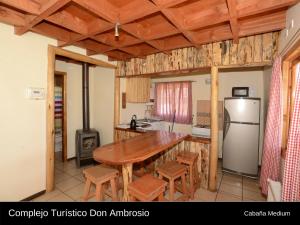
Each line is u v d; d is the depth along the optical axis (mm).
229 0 1636
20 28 2334
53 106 2898
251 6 1834
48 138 2854
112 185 2371
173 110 5484
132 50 3369
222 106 4648
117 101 4305
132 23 2395
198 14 2137
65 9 2152
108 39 2818
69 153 4496
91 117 4812
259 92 4227
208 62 3027
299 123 1746
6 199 2395
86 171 2346
